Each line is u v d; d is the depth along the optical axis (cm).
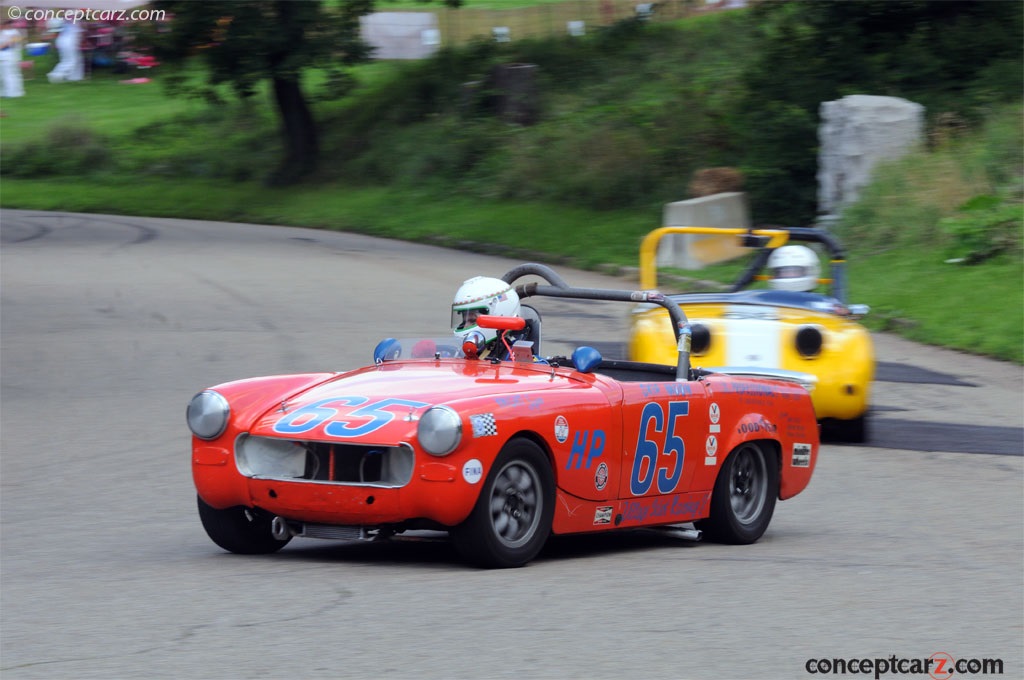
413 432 1559
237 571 1661
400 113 10869
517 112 10012
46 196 10319
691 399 1862
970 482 2495
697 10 11619
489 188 8962
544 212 8094
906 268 5381
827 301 2922
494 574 1622
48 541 1939
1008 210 5441
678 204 6200
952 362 4088
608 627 1366
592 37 11425
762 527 1991
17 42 14450
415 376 1773
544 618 1395
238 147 11362
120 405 3203
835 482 2502
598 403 1719
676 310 1967
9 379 3528
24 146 11562
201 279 5706
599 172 8356
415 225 8325
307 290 5391
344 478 1599
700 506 1898
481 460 1557
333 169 10406
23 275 5738
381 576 1611
